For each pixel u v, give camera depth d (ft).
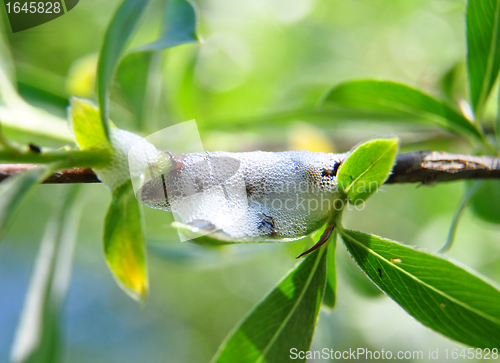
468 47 0.74
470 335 0.65
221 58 1.25
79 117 0.65
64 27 1.20
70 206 0.79
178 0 0.71
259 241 0.65
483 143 0.76
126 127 0.83
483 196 0.82
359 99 0.78
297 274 0.66
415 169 0.69
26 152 0.63
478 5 0.72
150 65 0.83
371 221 1.27
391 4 1.27
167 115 1.04
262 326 0.66
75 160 0.64
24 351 0.76
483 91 0.74
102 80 0.65
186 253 0.87
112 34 0.66
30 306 0.77
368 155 0.64
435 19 1.20
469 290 0.64
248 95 1.22
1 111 0.76
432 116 0.77
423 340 1.20
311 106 0.92
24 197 0.61
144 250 0.67
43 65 1.22
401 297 0.65
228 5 1.30
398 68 1.28
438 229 1.21
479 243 1.17
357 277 0.86
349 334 1.15
